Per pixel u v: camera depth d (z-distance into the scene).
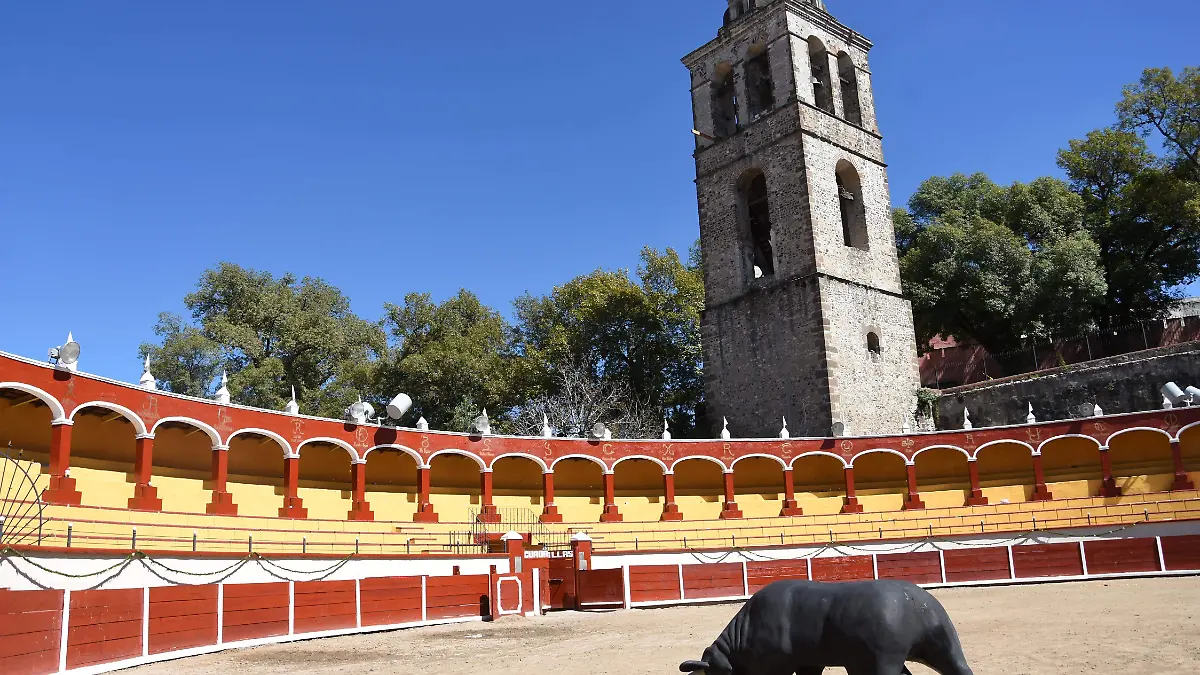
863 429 52.66
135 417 31.83
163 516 31.73
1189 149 60.88
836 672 18.48
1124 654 18.14
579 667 20.47
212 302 72.69
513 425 64.81
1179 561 37.09
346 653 24.30
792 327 53.78
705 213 59.66
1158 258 64.56
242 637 25.53
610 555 40.50
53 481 28.88
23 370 28.36
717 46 60.78
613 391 65.31
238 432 35.34
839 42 60.38
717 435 56.09
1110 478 46.31
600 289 69.12
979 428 50.12
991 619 25.62
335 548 36.59
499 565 34.12
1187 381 48.03
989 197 68.56
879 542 43.81
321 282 77.38
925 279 64.75
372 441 40.00
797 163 55.19
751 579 38.69
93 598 20.78
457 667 21.27
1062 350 61.56
